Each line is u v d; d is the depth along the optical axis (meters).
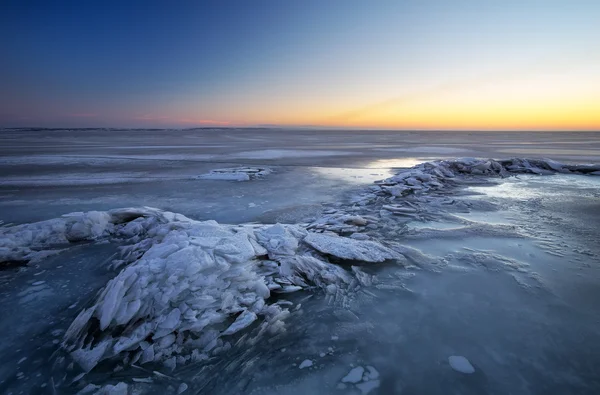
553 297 3.61
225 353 2.88
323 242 4.96
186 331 3.08
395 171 14.62
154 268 3.46
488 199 8.56
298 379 2.57
